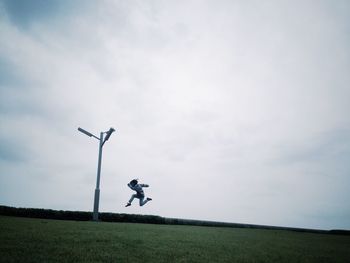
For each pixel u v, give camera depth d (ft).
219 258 22.15
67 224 39.04
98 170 57.26
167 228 47.26
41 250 19.84
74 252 20.02
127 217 66.03
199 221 80.94
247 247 29.94
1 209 55.57
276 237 47.44
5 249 19.36
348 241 51.96
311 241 45.39
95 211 54.39
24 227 31.40
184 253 22.94
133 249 22.81
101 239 26.32
